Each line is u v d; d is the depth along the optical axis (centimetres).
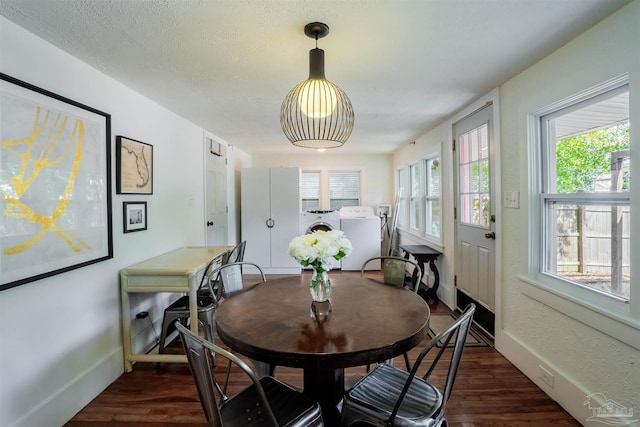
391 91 254
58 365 174
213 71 209
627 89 153
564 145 194
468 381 211
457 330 116
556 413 180
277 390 137
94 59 189
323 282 151
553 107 192
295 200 519
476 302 296
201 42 171
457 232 334
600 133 168
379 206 612
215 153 424
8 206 146
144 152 256
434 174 412
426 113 322
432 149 396
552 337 193
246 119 335
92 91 201
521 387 205
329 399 155
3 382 146
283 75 217
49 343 169
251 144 496
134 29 157
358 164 622
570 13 146
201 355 101
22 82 151
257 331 131
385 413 121
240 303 166
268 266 521
